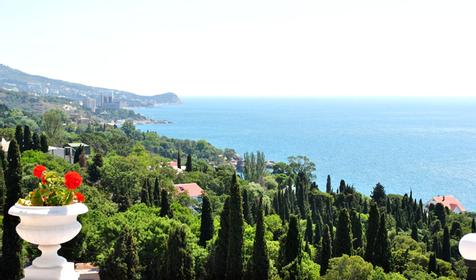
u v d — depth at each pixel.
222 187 120.69
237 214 44.03
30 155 92.38
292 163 176.25
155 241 50.53
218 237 47.62
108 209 67.00
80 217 53.94
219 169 140.62
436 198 151.38
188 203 94.81
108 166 95.56
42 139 105.38
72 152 132.25
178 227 46.06
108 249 49.66
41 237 11.91
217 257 46.25
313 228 83.31
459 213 130.25
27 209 11.89
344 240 55.16
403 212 105.44
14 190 41.22
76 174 12.68
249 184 123.75
